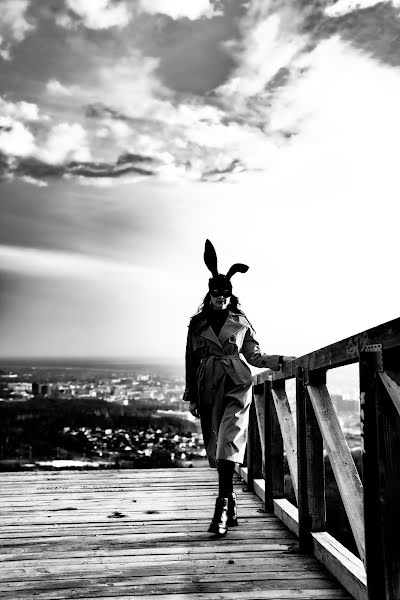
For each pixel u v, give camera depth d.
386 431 1.65
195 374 3.21
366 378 1.72
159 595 2.15
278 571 2.39
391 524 1.62
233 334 3.06
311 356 2.49
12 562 2.55
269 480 3.49
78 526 3.15
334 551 2.37
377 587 1.65
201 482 4.44
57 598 2.12
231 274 3.16
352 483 2.09
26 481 4.50
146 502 3.75
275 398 3.35
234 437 2.92
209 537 2.91
